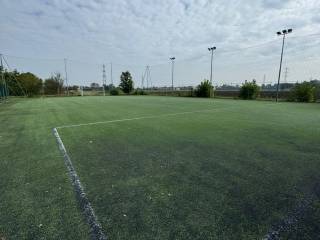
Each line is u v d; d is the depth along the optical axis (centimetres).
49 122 761
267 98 2469
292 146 446
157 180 285
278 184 271
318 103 1792
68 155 391
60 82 4675
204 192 251
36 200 236
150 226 188
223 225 189
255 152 404
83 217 204
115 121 778
